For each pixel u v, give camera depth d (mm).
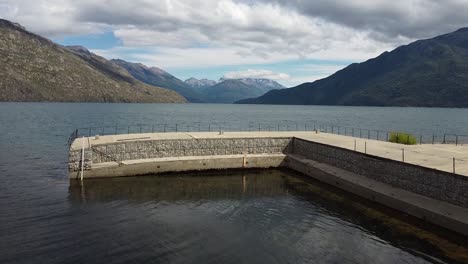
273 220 22672
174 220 22453
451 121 126500
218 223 22062
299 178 33375
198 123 104125
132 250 18016
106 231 20375
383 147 32156
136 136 37688
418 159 25984
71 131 73125
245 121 118562
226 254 17766
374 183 26812
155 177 32750
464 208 20438
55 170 35531
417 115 173500
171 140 35406
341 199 26625
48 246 18172
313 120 128875
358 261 17234
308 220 22641
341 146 32531
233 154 37281
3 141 55656
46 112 143000
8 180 31000
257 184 31344
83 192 27844
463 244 18531
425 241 19047
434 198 22469
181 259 17172
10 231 19875
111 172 32000
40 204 24750
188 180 32219
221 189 29750
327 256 17734
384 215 22891
